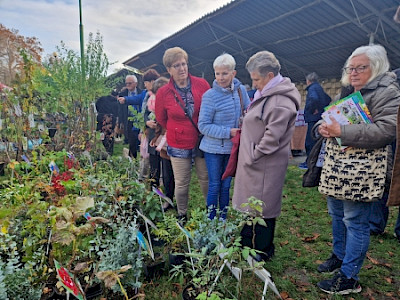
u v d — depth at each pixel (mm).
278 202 2326
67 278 1386
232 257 1709
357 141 1787
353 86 1984
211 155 2803
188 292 1850
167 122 3127
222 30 9414
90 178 2848
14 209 2205
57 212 1566
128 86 5273
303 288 2223
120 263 1869
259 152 2180
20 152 3854
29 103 3834
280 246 2863
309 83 6102
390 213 3639
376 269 2479
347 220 2043
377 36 6984
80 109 4352
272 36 9148
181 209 3236
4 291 1468
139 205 2744
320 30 7887
